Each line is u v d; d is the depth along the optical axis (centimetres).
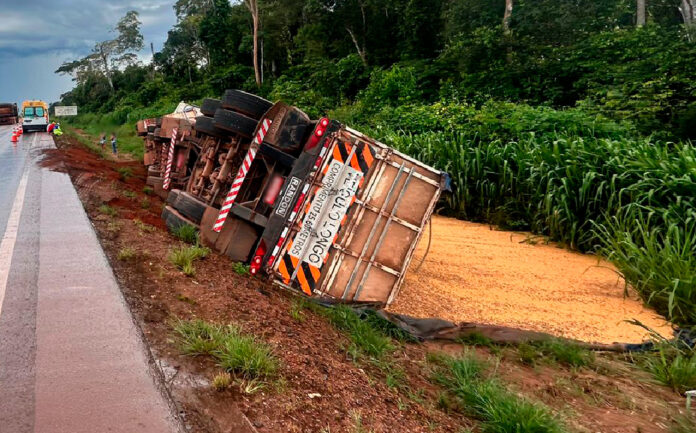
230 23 5175
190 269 481
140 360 310
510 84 1942
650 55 1653
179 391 278
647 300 630
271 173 612
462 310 600
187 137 1074
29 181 1143
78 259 513
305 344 378
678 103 1254
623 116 1280
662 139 1152
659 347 498
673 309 596
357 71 3033
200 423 253
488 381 391
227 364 304
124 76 8469
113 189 1027
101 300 402
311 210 564
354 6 3459
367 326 479
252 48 4606
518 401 358
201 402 269
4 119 5588
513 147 1095
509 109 1330
